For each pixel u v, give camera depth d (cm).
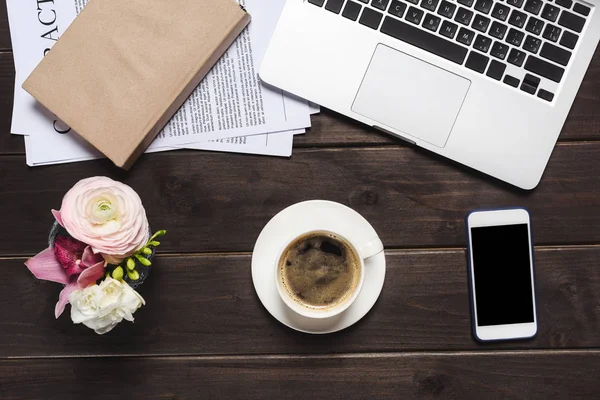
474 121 59
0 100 62
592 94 62
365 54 60
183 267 63
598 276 62
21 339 63
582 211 62
